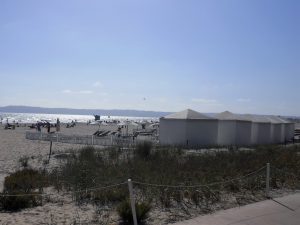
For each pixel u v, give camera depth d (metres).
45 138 43.66
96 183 13.76
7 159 26.53
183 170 17.47
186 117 35.25
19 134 55.53
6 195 10.97
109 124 109.56
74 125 93.81
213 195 12.27
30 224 9.26
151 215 10.02
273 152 26.09
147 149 23.61
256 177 15.45
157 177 14.77
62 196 12.48
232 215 10.09
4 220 9.60
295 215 10.26
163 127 36.25
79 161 21.17
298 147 33.56
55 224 9.27
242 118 39.84
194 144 34.66
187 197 11.91
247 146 35.62
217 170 17.59
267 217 9.95
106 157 23.05
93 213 10.30
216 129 36.19
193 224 9.17
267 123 42.38
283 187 14.71
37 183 14.36
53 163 23.27
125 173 15.72
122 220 9.52
